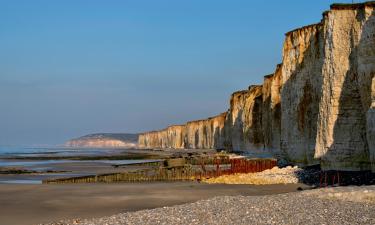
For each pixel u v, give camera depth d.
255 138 82.25
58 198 29.55
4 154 151.25
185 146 178.88
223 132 133.62
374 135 30.69
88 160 95.00
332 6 38.88
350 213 19.97
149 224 18.78
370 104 34.88
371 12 36.06
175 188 35.22
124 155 118.31
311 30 51.75
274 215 19.86
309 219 18.94
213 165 59.41
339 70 37.84
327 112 38.16
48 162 87.81
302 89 49.06
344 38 38.00
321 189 26.03
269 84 73.06
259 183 37.06
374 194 23.16
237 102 102.31
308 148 46.34
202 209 21.58
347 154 36.56
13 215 23.28
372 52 35.25
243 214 20.22
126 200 28.66
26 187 36.28
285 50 55.12
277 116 65.44
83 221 20.72
